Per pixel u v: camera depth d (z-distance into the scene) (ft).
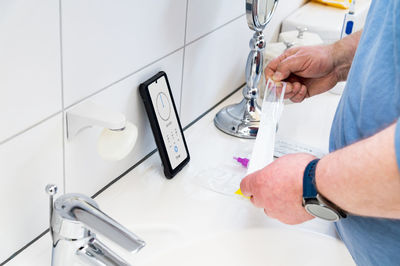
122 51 2.67
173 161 3.06
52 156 2.45
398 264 2.27
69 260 2.15
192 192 3.02
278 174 2.19
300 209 2.21
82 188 2.75
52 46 2.23
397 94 2.12
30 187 2.39
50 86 2.30
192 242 2.74
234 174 3.19
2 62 2.04
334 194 1.95
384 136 1.78
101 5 2.42
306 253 2.89
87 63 2.47
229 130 3.53
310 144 3.55
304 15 4.60
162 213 2.84
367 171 1.80
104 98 2.67
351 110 2.41
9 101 2.13
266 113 2.98
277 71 3.11
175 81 3.24
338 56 3.08
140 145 3.13
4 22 1.99
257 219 2.91
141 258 2.63
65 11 2.23
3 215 2.32
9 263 2.42
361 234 2.32
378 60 2.19
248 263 2.85
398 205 1.81
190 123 3.61
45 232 2.59
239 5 3.66
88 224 2.01
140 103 2.98
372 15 2.38
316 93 3.25
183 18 3.08
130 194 2.93
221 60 3.70
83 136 2.61
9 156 2.23
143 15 2.73
